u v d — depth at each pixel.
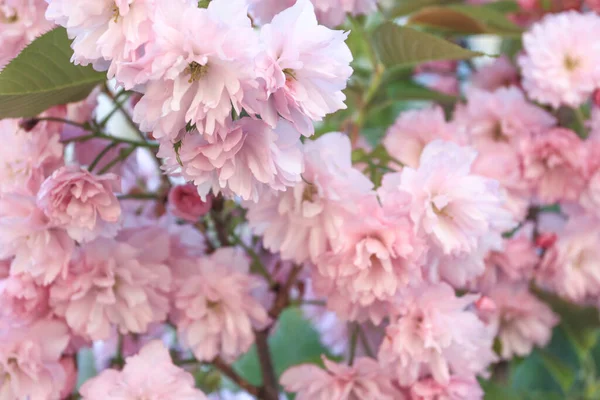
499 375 0.67
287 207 0.52
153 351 0.53
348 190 0.52
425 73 0.76
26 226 0.51
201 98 0.45
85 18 0.46
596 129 0.63
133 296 0.54
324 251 0.53
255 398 0.60
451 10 0.66
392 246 0.52
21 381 0.53
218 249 0.56
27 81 0.49
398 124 0.61
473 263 0.55
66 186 0.51
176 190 0.53
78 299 0.53
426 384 0.55
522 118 0.63
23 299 0.53
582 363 0.72
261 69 0.45
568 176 0.63
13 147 0.52
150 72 0.45
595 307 0.67
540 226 0.66
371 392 0.54
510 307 0.64
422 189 0.52
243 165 0.48
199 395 0.52
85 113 0.54
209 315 0.55
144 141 0.55
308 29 0.46
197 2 0.46
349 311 0.54
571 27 0.63
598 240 0.65
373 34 0.57
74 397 0.55
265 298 0.59
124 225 0.55
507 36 0.68
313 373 0.55
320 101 0.47
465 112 0.65
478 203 0.53
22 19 0.52
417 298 0.54
